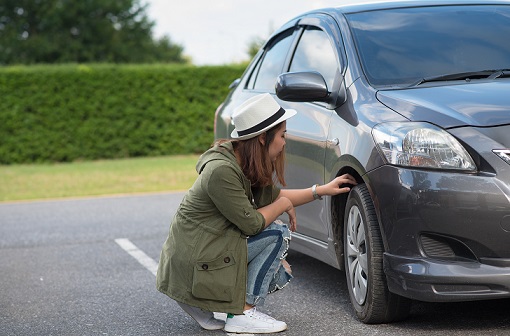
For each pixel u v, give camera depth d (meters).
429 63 4.82
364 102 4.56
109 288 5.80
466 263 3.93
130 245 7.55
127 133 18.98
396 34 5.07
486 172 3.89
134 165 16.81
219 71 19.33
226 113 6.57
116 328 4.71
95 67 18.77
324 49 5.33
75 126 18.66
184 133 19.28
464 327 4.25
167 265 4.30
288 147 5.31
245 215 4.15
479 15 5.29
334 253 4.86
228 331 4.46
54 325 4.84
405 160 4.05
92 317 4.99
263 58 6.49
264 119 4.11
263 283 4.35
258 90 6.23
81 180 14.02
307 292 5.33
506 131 3.96
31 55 46.00
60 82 18.50
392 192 4.07
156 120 19.12
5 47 45.69
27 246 7.75
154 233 8.16
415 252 4.03
